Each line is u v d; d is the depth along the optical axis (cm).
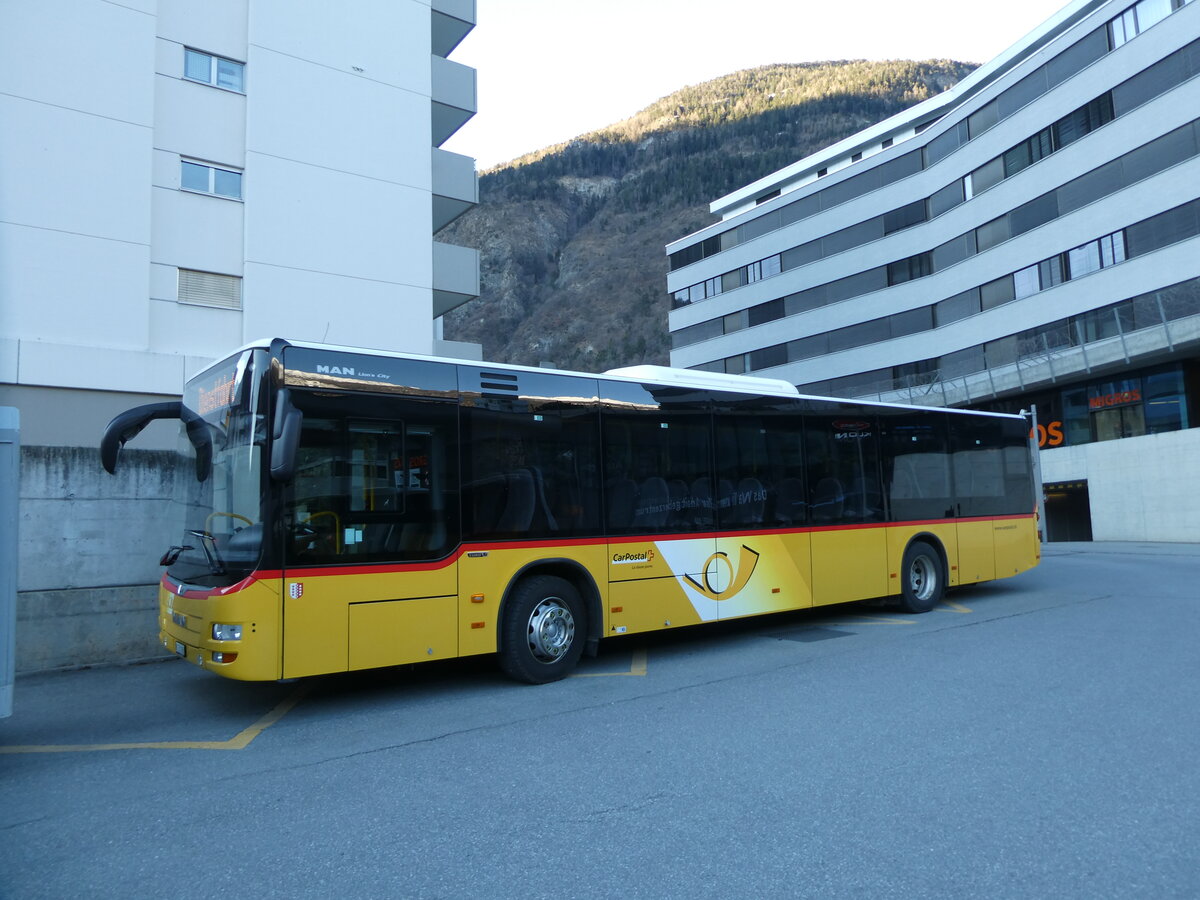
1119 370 3023
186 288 1569
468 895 324
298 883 338
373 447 637
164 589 696
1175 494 2769
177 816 420
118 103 1484
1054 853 352
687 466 844
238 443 607
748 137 18488
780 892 320
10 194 1374
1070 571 1684
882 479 1057
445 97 2008
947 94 4578
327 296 1723
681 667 780
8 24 1393
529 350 14850
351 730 583
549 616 722
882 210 4388
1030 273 3484
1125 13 3020
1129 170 3011
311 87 1741
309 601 591
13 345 1347
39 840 392
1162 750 490
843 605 1191
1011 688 653
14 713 657
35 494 837
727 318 5347
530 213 18725
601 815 407
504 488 704
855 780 449
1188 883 322
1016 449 1288
